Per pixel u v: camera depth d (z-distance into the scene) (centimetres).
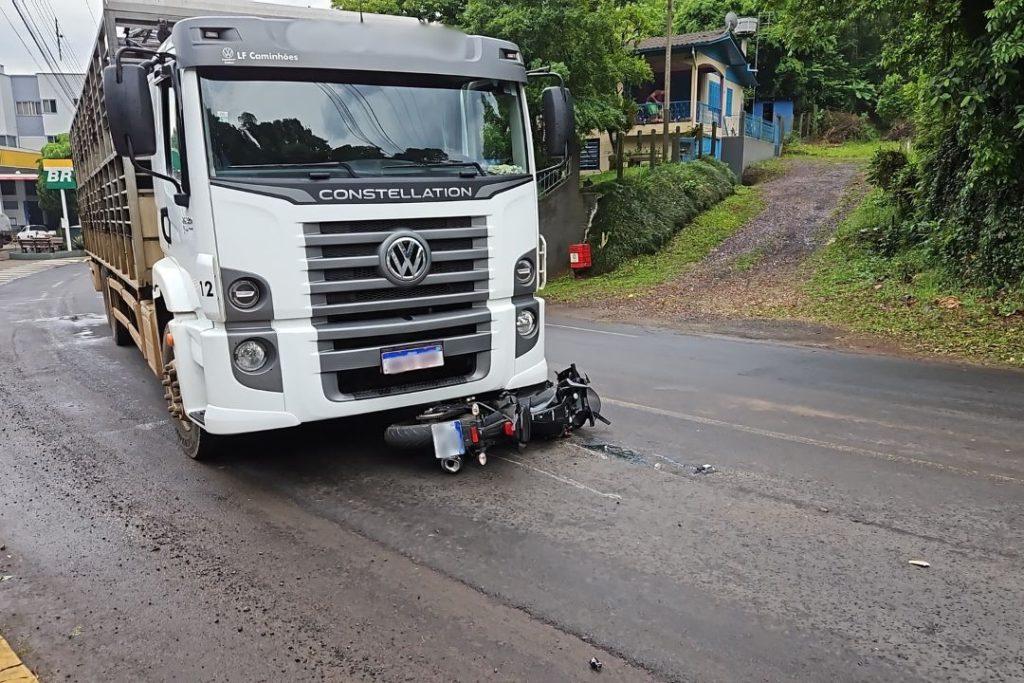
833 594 355
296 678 303
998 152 1028
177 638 334
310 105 466
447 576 381
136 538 437
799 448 571
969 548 400
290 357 458
